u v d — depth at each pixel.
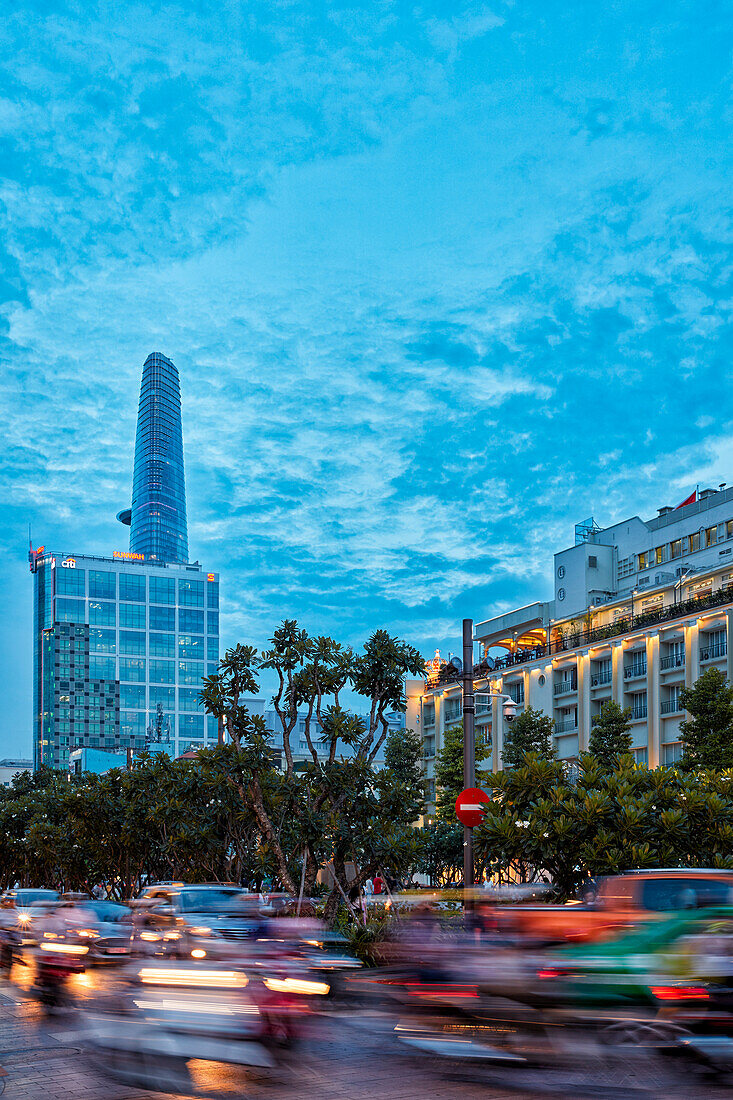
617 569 69.31
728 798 30.48
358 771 27.14
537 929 11.84
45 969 17.75
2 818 60.50
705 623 53.53
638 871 12.84
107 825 44.53
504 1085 10.91
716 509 61.78
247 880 36.66
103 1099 10.49
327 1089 10.80
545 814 26.03
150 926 15.73
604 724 50.09
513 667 68.12
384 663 27.91
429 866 52.41
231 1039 11.83
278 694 28.23
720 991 10.09
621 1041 10.35
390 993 13.25
